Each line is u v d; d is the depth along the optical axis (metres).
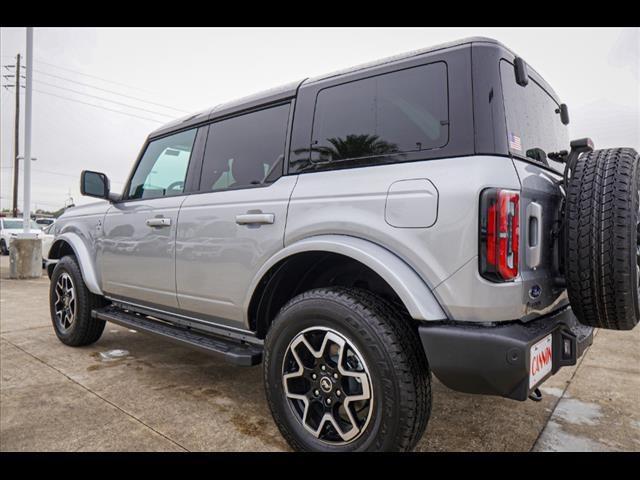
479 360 1.60
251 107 2.64
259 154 2.52
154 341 4.25
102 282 3.61
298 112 2.37
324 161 2.18
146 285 3.10
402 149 1.91
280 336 2.07
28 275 9.39
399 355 1.73
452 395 2.91
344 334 1.87
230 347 2.50
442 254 1.68
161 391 2.92
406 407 1.71
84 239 3.84
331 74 2.31
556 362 1.84
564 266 1.84
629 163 1.77
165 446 2.18
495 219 1.60
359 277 2.25
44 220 19.33
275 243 2.21
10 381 3.08
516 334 1.61
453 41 1.90
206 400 2.78
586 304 1.77
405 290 1.71
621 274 1.67
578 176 1.84
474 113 1.74
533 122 2.10
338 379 1.88
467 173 1.67
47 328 4.75
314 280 2.38
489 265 1.60
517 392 1.61
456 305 1.66
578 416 2.59
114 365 3.47
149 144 3.47
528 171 1.81
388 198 1.84
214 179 2.77
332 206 2.01
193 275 2.69
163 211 2.96
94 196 3.39
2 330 4.65
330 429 1.97
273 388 2.10
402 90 1.97
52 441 2.22
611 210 1.70
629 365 3.59
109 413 2.56
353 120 2.12
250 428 2.38
